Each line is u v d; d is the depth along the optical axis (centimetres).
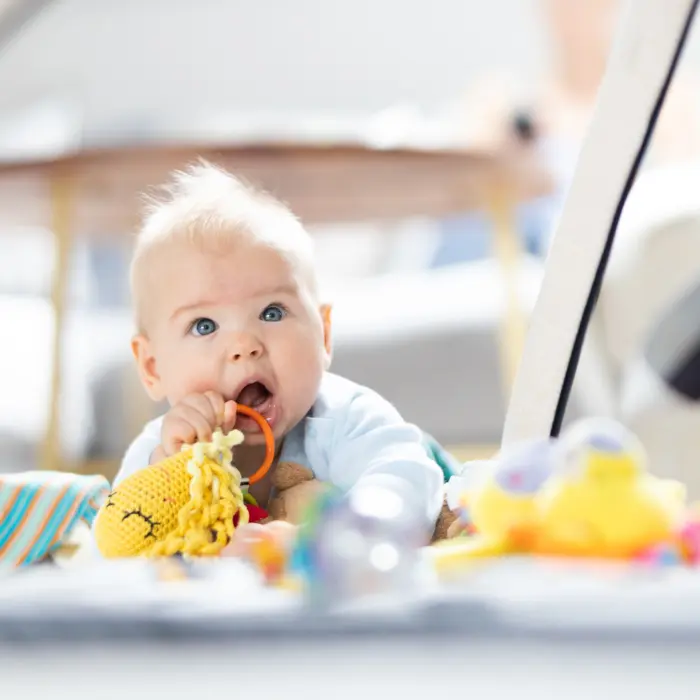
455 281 323
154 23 512
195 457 113
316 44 523
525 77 508
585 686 43
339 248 401
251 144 213
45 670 47
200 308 134
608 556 68
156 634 49
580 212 119
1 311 335
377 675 45
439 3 521
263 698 44
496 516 72
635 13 113
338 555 58
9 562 128
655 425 224
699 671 44
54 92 504
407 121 299
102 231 267
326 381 143
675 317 125
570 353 122
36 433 309
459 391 300
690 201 282
